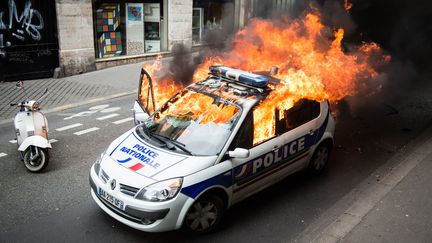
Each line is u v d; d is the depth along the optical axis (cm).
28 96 1088
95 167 528
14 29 1195
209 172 484
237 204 588
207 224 505
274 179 584
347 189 644
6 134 831
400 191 630
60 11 1245
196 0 1694
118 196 472
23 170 674
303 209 582
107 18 1405
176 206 462
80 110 1001
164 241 498
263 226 538
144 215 457
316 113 638
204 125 539
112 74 1349
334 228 531
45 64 1277
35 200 582
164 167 480
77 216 546
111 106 1040
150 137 543
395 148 811
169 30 1579
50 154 737
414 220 551
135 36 1502
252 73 625
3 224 522
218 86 595
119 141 554
